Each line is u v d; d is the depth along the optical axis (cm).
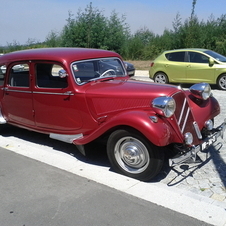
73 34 2650
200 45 2309
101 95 460
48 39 3006
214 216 326
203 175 440
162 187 407
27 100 544
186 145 422
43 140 609
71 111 489
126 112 422
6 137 629
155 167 402
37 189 395
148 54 2639
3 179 424
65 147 567
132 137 410
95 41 2628
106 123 425
